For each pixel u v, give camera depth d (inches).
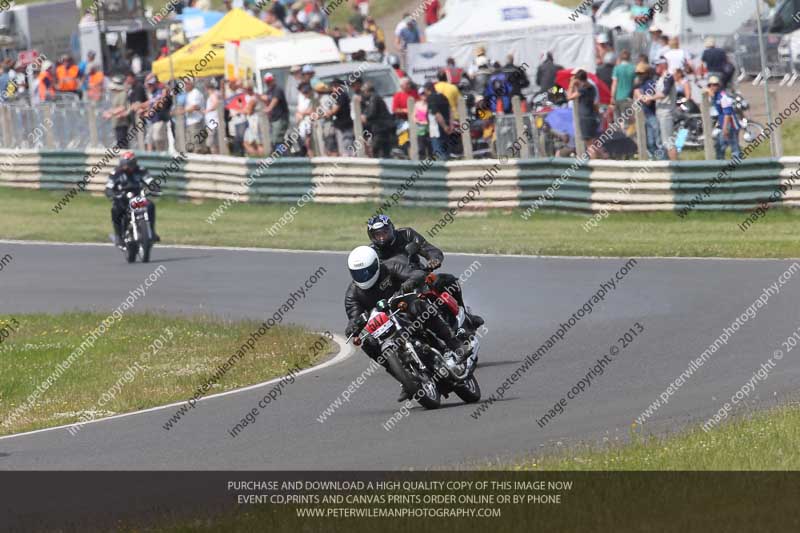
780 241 2802.7
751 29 4471.0
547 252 2910.9
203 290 2751.0
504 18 4328.3
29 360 2170.3
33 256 3432.6
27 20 5285.4
